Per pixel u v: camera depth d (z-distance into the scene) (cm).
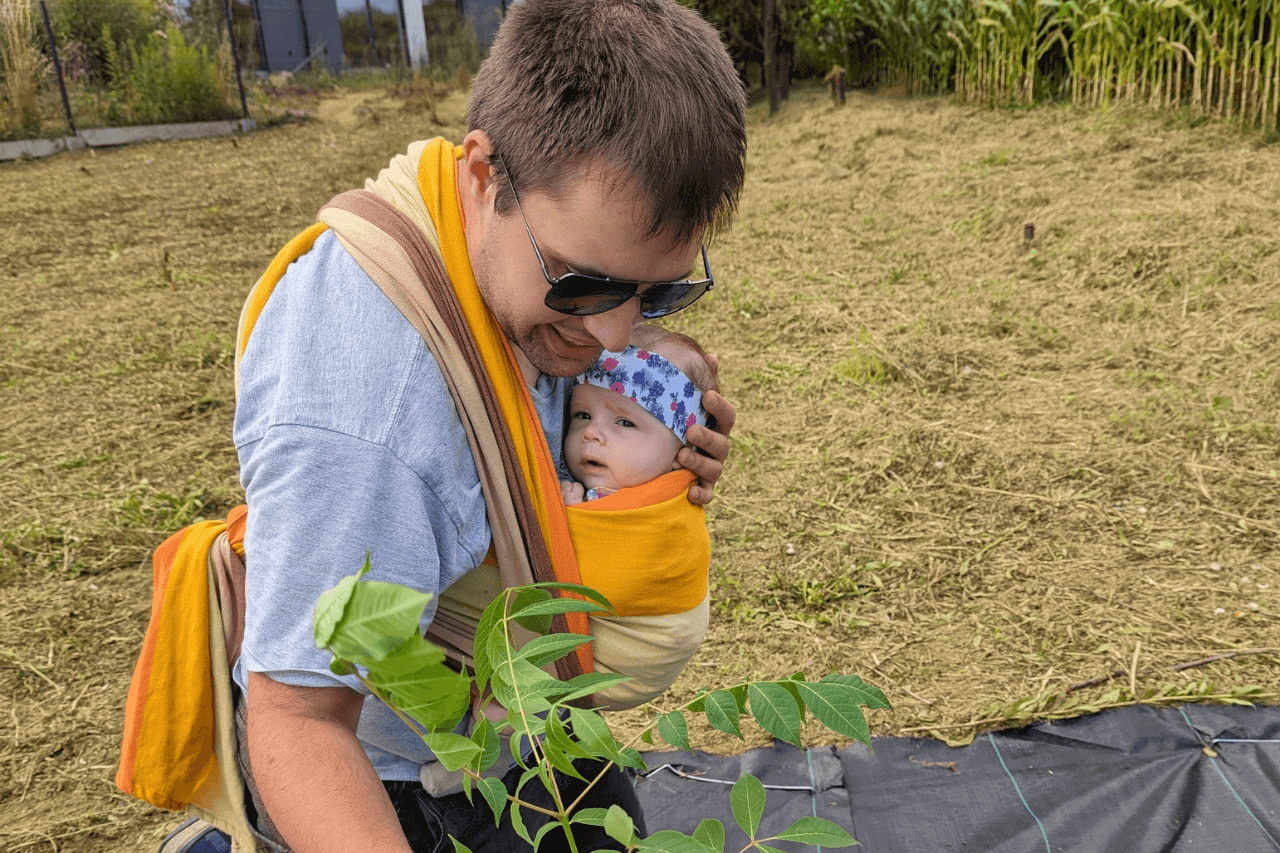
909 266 629
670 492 127
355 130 1345
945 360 496
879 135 920
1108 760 254
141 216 909
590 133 89
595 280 97
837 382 493
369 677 57
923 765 260
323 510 91
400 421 95
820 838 70
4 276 738
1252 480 372
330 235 104
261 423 97
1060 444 414
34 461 460
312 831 87
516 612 73
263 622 92
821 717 73
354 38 2008
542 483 113
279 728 92
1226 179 653
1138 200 646
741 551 368
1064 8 857
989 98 957
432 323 100
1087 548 349
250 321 102
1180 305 518
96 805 270
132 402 520
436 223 103
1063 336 509
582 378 141
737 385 503
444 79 1831
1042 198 683
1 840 258
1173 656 289
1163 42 783
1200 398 431
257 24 1936
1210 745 253
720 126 93
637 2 93
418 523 96
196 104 1355
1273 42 696
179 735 115
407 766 125
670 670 132
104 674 322
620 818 66
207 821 122
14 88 1237
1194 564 333
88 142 1266
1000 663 297
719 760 270
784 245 691
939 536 366
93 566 380
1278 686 271
